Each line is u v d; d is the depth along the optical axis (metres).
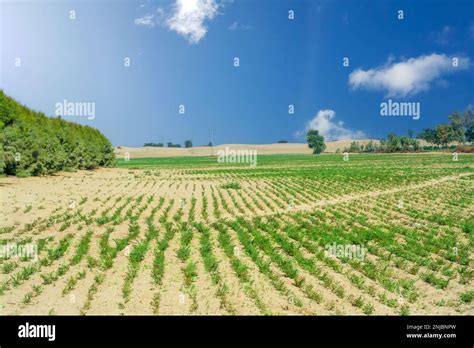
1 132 30.19
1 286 10.00
